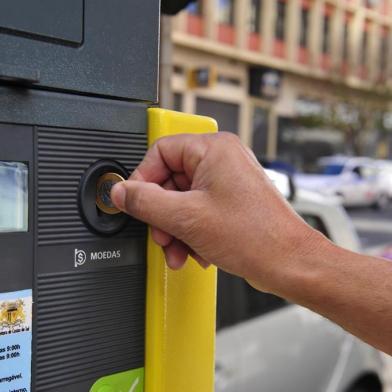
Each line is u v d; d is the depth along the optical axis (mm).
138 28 960
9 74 794
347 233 2873
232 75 17516
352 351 2611
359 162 14922
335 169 14422
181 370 1040
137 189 867
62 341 898
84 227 915
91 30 900
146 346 1003
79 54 888
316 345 2451
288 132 20031
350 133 21531
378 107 21891
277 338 2322
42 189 864
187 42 15445
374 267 839
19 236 844
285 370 2281
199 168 883
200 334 1071
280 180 2516
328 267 842
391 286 823
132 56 955
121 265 965
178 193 856
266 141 19109
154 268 988
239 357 2141
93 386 938
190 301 1049
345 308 835
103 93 923
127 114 959
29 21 826
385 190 15234
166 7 1474
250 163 875
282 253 847
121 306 970
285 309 2443
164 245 941
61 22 861
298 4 19234
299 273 839
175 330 1024
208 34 15961
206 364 1088
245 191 851
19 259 846
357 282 832
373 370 2713
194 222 848
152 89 987
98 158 924
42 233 867
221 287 2230
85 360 928
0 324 832
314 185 13359
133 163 971
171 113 996
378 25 23469
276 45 18734
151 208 860
